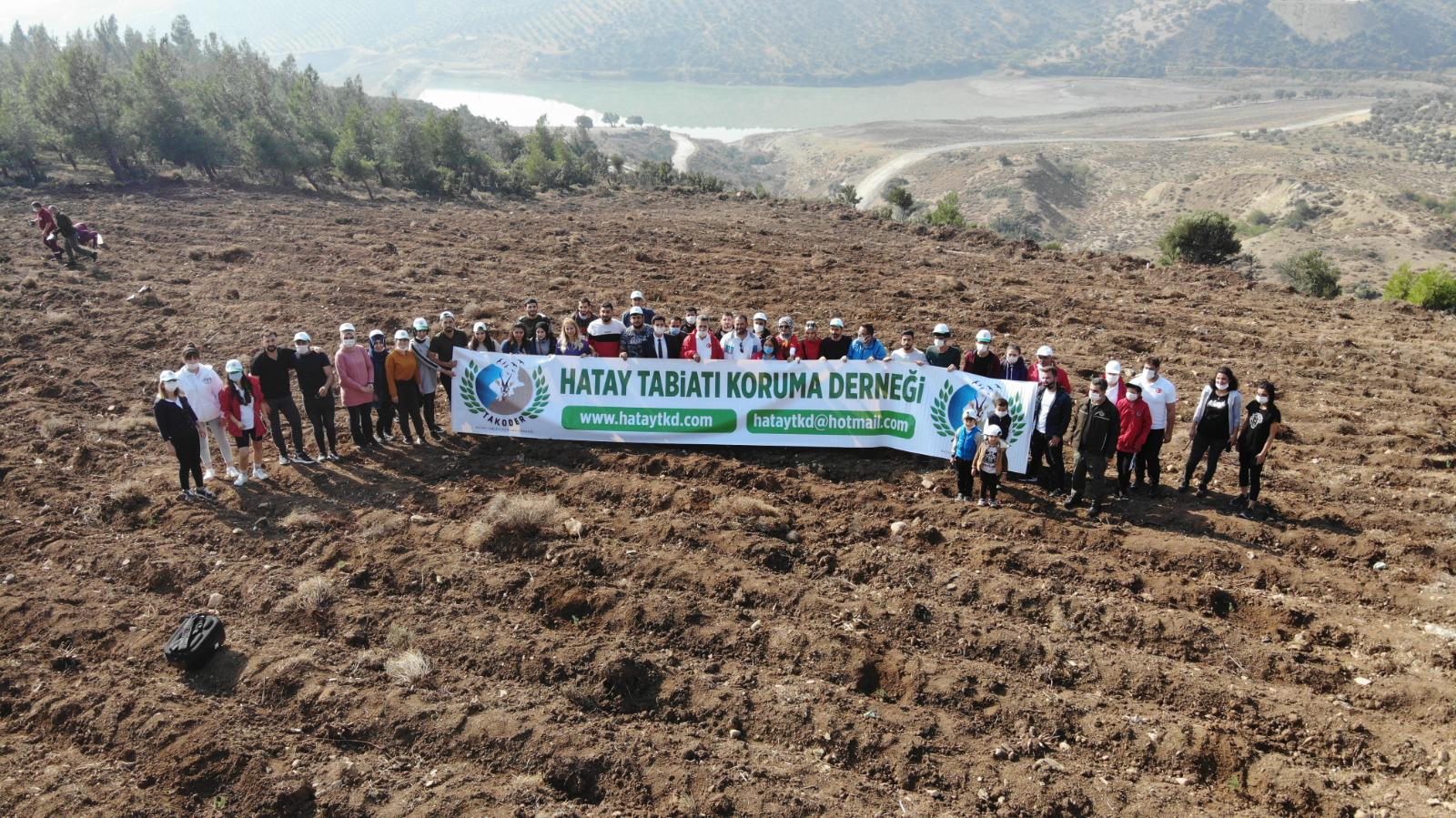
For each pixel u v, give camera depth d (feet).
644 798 25.00
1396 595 33.27
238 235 101.81
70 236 82.89
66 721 27.96
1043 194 523.29
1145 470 43.91
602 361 45.06
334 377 54.70
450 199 159.43
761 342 45.98
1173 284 90.12
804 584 33.91
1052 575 34.63
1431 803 24.62
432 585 34.19
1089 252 106.52
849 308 74.59
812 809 24.32
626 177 249.34
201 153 152.97
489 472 42.98
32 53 265.13
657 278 85.76
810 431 44.78
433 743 26.84
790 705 27.99
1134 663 29.73
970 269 94.07
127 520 39.29
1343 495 41.83
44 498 41.29
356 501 40.40
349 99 235.61
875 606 32.55
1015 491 41.29
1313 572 34.88
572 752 26.14
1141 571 34.96
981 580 34.12
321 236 104.12
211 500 40.68
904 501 40.45
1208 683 28.66
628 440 45.65
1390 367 61.05
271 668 29.55
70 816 24.44
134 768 26.30
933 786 25.41
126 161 160.35
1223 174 520.01
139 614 33.01
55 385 54.13
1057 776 25.54
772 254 100.32
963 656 30.50
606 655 29.66
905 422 43.83
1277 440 48.75
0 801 24.98
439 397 52.90
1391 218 359.46
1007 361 42.47
